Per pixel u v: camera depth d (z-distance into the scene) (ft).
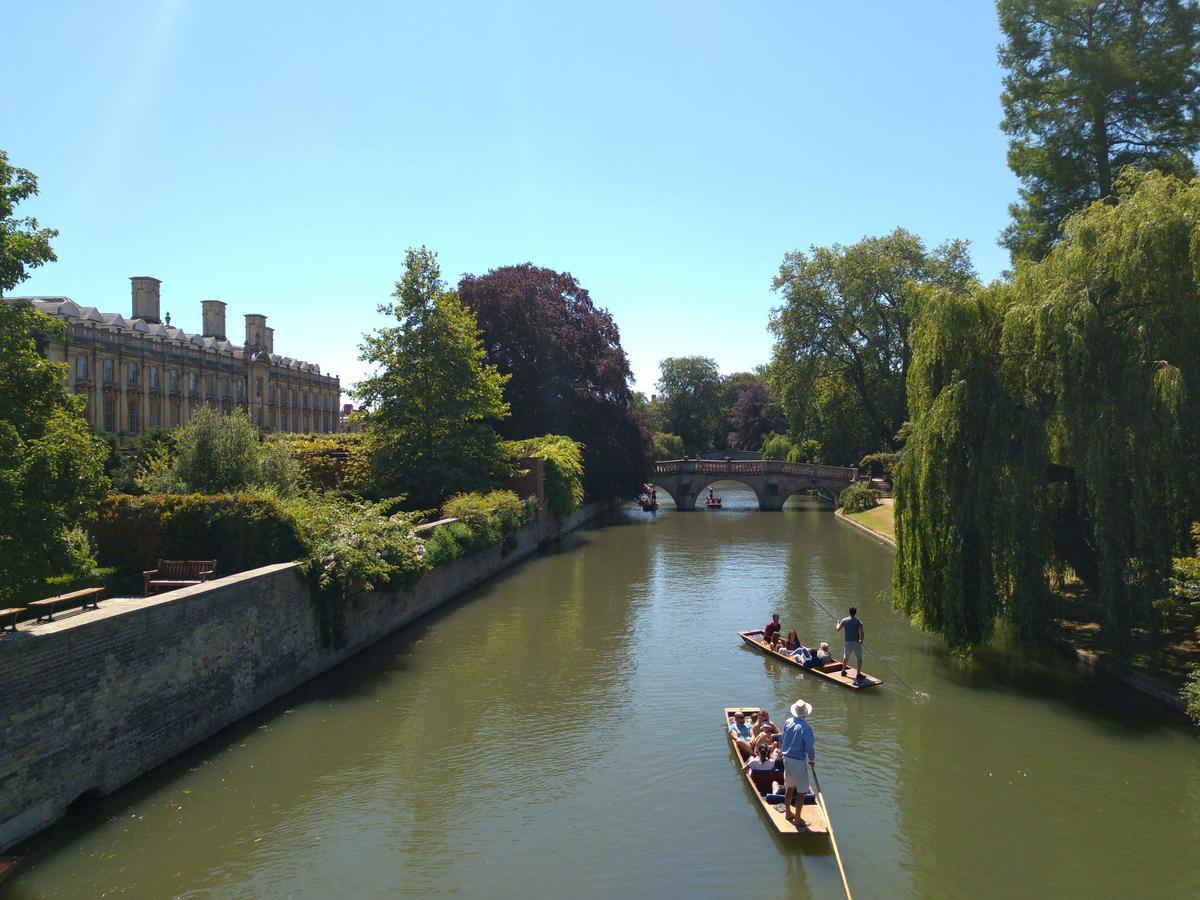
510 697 56.75
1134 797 41.16
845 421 212.23
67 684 36.37
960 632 57.41
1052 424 57.88
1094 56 98.32
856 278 191.11
